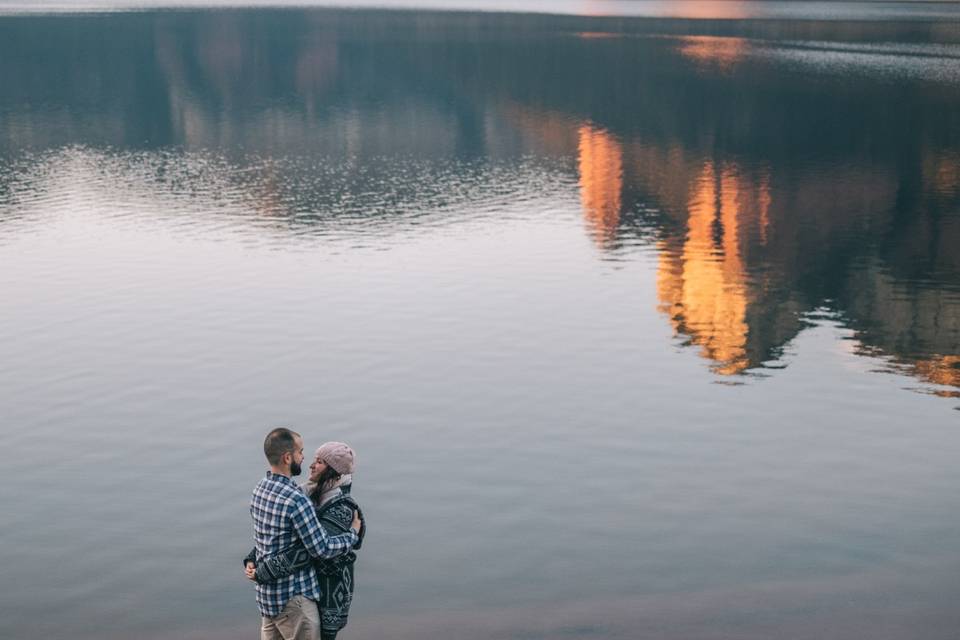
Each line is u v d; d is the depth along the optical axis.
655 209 33.34
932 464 12.51
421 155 47.41
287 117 63.41
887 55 97.06
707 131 54.94
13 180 39.12
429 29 138.62
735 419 14.12
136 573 9.69
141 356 16.83
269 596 5.39
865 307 21.03
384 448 13.02
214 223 30.23
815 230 29.97
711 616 8.64
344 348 17.38
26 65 93.88
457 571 9.75
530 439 13.32
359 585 9.48
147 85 81.94
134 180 39.47
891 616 8.58
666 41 117.38
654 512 11.12
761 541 10.34
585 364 16.61
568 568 9.77
